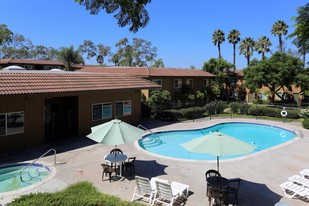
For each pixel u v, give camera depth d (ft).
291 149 61.26
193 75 140.97
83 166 47.80
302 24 23.27
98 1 18.29
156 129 83.51
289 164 50.29
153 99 108.78
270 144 75.82
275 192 37.70
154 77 119.75
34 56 302.04
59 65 212.02
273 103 151.64
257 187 39.45
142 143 70.23
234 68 175.63
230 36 214.48
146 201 34.42
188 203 33.86
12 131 57.62
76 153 56.08
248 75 141.08
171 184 36.68
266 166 49.01
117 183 40.22
